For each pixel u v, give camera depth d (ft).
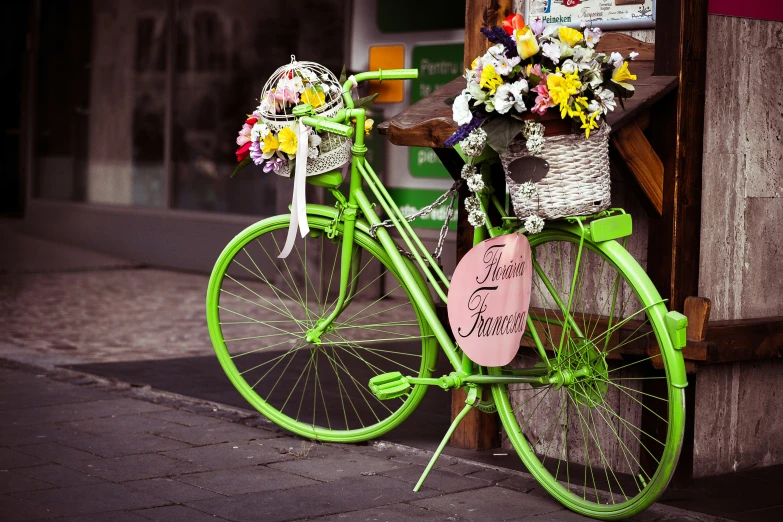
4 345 24.79
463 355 14.39
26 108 48.83
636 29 14.70
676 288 13.82
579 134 12.50
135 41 42.52
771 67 15.21
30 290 34.58
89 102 44.78
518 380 13.94
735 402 15.11
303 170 14.73
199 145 39.99
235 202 38.52
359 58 34.17
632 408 14.75
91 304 31.91
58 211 45.96
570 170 12.55
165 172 41.19
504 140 12.47
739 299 15.08
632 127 13.56
